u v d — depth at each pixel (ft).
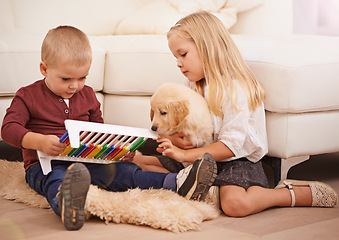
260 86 5.35
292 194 4.83
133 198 4.33
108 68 7.02
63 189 3.81
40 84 5.11
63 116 5.13
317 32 11.18
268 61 5.45
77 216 3.92
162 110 5.01
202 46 5.24
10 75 6.40
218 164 5.25
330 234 4.02
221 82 5.15
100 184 4.85
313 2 10.42
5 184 5.35
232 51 5.36
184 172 4.66
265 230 4.12
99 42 7.42
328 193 4.87
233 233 4.03
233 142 5.01
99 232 3.94
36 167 4.88
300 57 5.41
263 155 5.30
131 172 4.86
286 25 9.23
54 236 3.83
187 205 4.28
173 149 4.82
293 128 5.38
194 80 5.42
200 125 5.09
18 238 3.79
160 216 4.06
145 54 6.70
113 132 4.42
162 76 6.61
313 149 5.57
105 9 9.14
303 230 4.13
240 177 4.79
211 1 8.50
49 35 4.93
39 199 4.75
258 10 9.11
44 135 4.56
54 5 8.86
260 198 4.63
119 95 7.11
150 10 8.57
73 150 4.64
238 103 5.07
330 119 5.65
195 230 4.09
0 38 6.57
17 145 4.72
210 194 4.69
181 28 5.33
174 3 8.48
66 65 4.78
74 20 8.97
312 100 5.36
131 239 3.80
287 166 5.56
